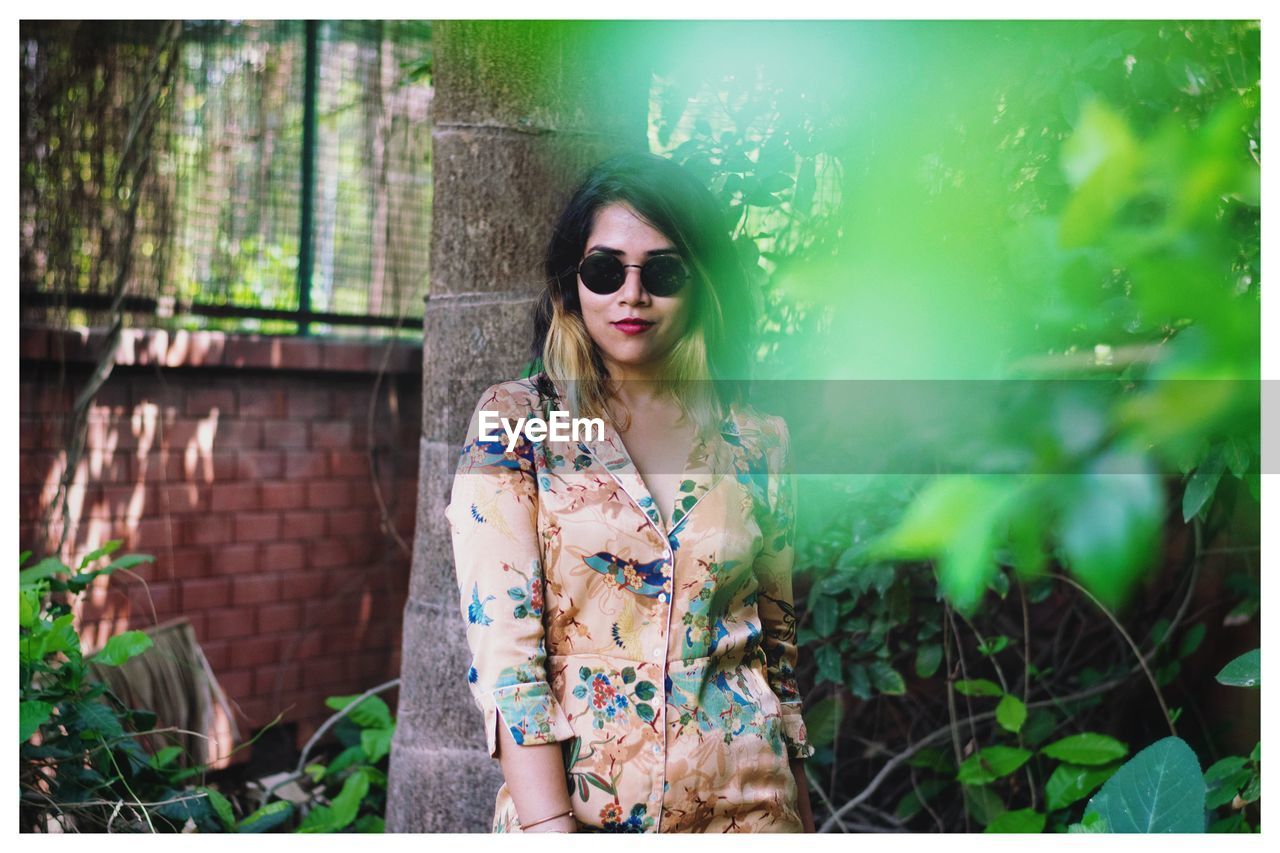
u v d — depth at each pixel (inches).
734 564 53.8
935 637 104.1
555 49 77.9
